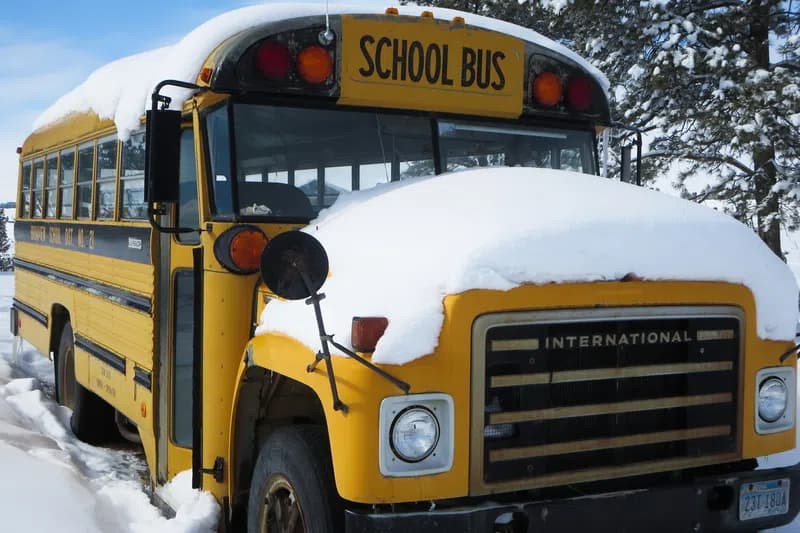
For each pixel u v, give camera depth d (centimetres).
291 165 420
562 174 393
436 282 305
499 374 304
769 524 349
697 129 1369
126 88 544
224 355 394
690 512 331
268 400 390
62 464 529
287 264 301
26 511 420
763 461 427
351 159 438
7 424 630
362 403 289
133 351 509
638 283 324
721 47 1312
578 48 1498
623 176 539
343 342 302
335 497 317
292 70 419
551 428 317
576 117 502
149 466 488
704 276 338
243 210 405
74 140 685
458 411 298
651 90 1373
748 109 1253
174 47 480
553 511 305
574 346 316
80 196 664
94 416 659
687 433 339
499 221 324
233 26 425
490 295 302
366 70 436
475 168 418
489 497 310
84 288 633
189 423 439
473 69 466
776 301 357
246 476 390
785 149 1316
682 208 366
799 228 1330
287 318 345
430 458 295
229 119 409
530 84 486
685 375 338
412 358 293
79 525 418
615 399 326
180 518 405
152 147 383
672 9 1402
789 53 1420
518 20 1542
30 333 836
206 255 409
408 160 452
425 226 338
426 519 291
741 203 1373
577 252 319
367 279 322
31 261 844
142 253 495
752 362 349
